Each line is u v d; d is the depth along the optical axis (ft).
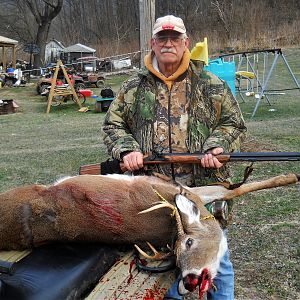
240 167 12.69
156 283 4.07
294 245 8.07
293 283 6.96
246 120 20.84
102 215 4.39
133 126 5.45
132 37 81.00
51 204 4.49
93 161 14.76
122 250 4.60
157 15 82.28
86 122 24.02
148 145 5.31
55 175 13.39
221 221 4.94
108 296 3.86
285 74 38.78
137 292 3.91
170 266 4.24
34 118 26.48
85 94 31.55
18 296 3.55
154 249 4.37
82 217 4.41
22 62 66.18
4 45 53.11
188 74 5.29
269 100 26.84
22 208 4.54
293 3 66.44
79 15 94.79
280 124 19.24
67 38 93.56
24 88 44.21
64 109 29.76
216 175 5.30
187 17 75.56
